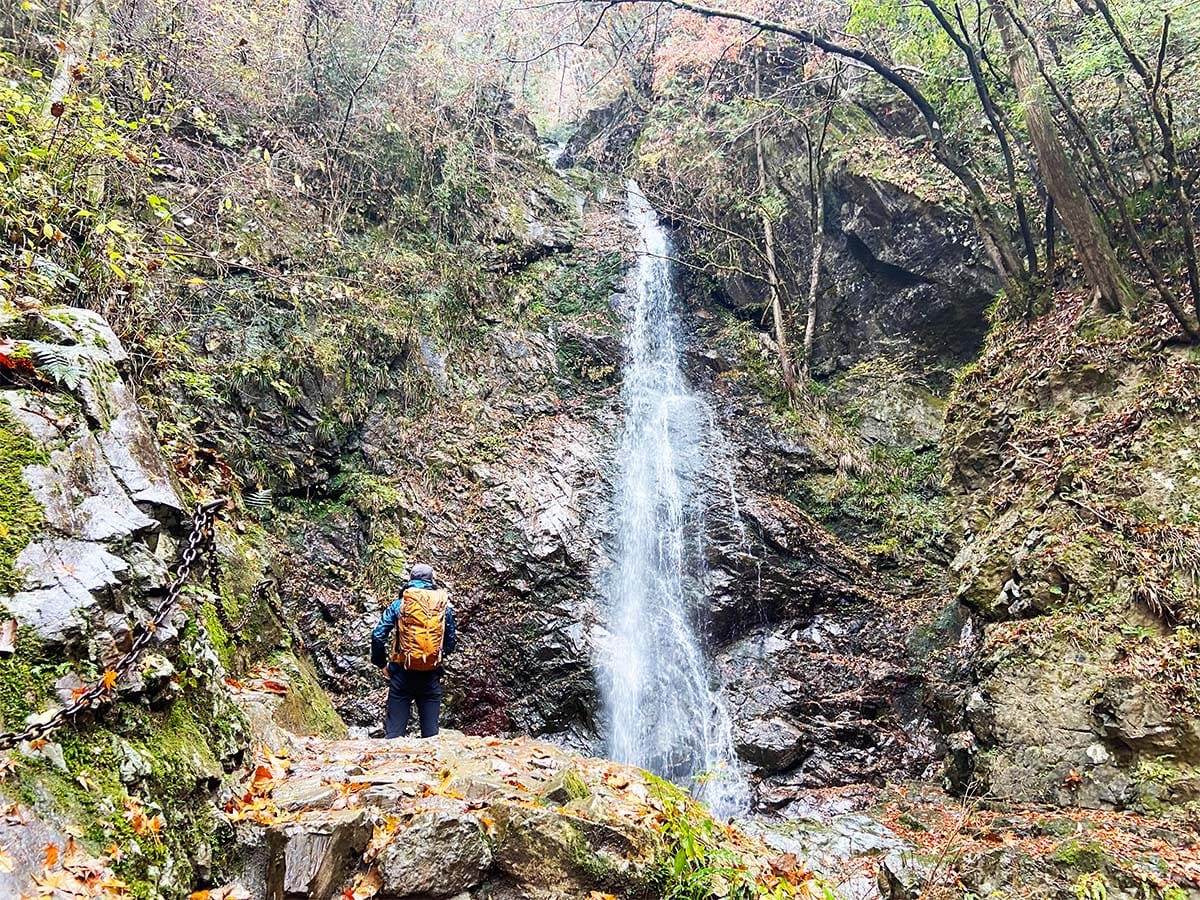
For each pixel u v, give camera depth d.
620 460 11.70
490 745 4.59
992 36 11.84
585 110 20.48
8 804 1.96
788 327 14.43
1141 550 7.20
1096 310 9.72
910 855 6.17
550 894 2.94
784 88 13.96
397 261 11.20
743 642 10.47
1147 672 6.49
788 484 12.21
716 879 3.09
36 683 2.23
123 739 2.45
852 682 9.79
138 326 6.03
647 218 16.34
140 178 6.94
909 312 13.22
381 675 7.99
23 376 2.90
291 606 7.79
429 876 2.84
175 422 6.54
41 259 4.50
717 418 13.08
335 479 9.10
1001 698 7.48
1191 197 9.47
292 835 2.73
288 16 10.53
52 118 5.48
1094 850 5.03
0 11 7.05
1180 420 7.91
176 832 2.45
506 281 12.84
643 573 11.03
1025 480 9.45
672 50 15.38
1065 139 10.88
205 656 3.16
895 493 11.88
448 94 12.89
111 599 2.59
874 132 14.66
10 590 2.33
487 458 10.43
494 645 9.12
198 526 3.24
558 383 12.31
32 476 2.62
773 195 14.89
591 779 3.82
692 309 15.20
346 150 11.02
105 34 7.93
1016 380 10.48
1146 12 9.42
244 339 8.73
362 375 9.80
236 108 9.91
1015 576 8.33
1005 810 6.85
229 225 9.21
